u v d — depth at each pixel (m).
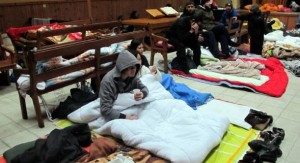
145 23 4.41
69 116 2.51
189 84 3.55
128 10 7.05
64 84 2.63
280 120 2.57
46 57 2.31
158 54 5.01
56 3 5.60
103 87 2.30
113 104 2.35
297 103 2.96
